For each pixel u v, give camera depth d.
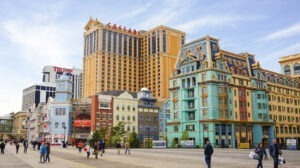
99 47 196.00
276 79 110.81
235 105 88.62
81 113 111.38
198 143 82.81
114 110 103.88
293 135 112.31
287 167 24.59
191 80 88.31
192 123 85.62
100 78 191.75
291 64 137.88
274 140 21.34
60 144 107.50
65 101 111.00
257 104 95.88
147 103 113.19
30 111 171.12
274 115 105.00
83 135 106.62
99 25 198.88
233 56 94.81
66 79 114.50
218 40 90.88
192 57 89.06
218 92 84.00
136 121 107.69
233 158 34.97
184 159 34.19
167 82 198.50
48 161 32.78
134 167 25.58
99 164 29.12
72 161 33.31
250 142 87.88
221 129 82.44
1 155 45.84
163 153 48.59
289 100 114.88
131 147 84.38
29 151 59.84
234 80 90.56
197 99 85.56
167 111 117.94
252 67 99.88
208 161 21.66
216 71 84.56
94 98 100.94
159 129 114.06
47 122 113.62
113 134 86.38
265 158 32.81
